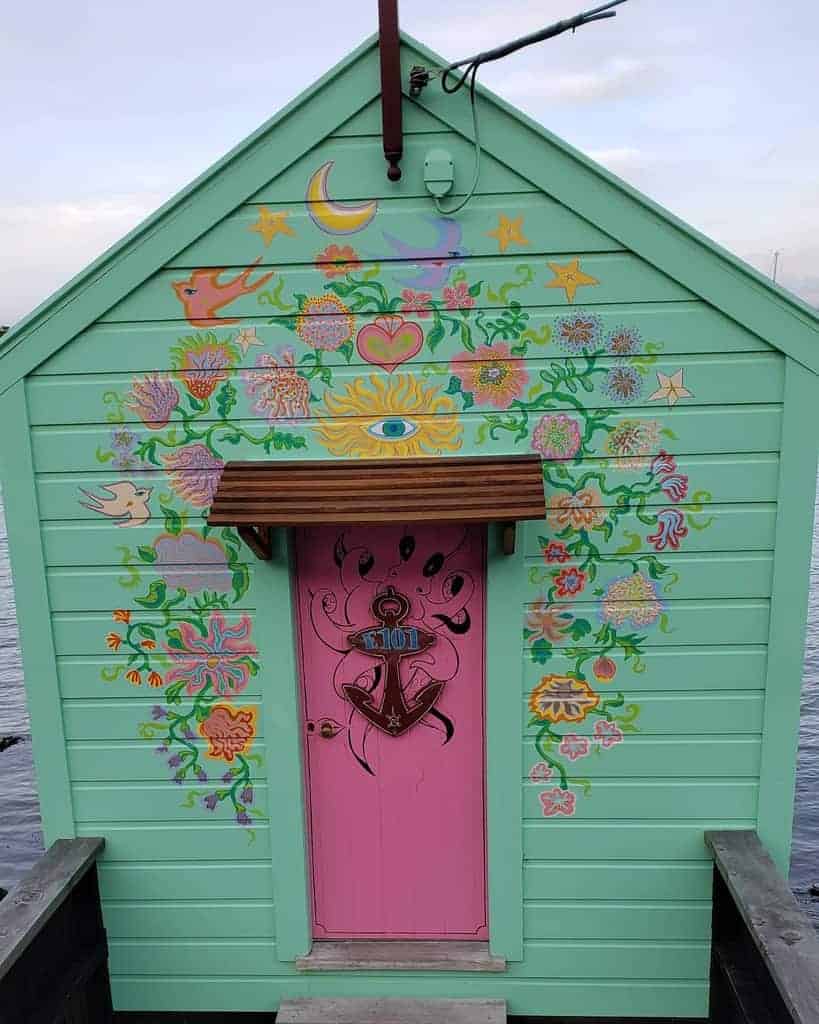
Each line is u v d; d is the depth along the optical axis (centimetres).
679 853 326
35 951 285
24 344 304
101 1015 338
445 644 327
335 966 335
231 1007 347
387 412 305
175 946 344
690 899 329
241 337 303
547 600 312
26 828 952
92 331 305
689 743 319
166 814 335
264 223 295
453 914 346
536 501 277
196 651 323
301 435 308
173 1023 349
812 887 809
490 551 308
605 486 305
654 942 333
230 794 333
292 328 302
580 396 300
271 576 315
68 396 309
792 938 252
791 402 293
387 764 337
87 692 328
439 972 337
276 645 319
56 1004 295
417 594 324
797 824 902
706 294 288
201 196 293
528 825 328
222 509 283
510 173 288
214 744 330
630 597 311
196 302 301
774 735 315
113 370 307
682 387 297
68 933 312
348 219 294
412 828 341
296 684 324
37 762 333
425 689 330
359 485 289
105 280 299
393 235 294
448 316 298
